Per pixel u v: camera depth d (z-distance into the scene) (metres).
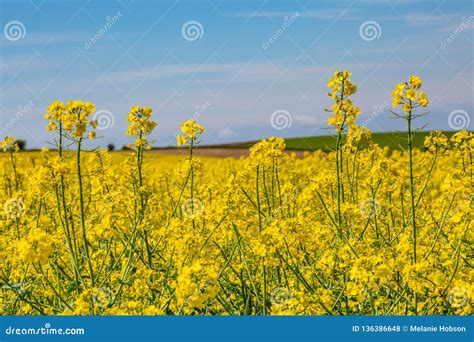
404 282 6.21
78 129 6.20
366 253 7.00
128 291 6.76
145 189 7.60
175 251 6.64
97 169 8.65
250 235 7.42
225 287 7.27
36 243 5.08
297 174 13.73
